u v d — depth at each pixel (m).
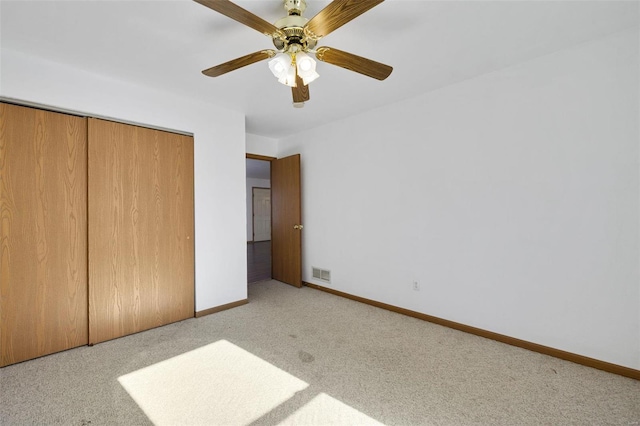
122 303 2.56
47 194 2.23
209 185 3.14
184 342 2.45
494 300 2.47
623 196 1.92
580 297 2.08
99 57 2.15
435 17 1.73
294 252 4.27
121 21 1.73
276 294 3.87
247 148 4.36
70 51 2.07
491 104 2.46
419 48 2.07
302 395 1.75
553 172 2.18
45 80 2.19
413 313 3.01
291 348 2.35
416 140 2.97
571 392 1.76
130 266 2.61
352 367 2.06
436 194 2.82
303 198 4.30
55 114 2.27
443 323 2.78
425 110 2.89
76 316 2.35
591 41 2.01
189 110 2.98
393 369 2.03
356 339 2.51
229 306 3.29
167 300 2.84
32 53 2.10
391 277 3.21
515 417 1.55
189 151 3.00
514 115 2.34
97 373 1.98
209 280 3.13
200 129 3.06
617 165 1.94
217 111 3.20
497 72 2.43
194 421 1.54
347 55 1.61
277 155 4.75
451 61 2.27
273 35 1.52
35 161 2.18
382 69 1.75
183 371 2.01
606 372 1.96
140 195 2.68
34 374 1.97
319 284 4.08
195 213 3.04
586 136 2.04
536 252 2.26
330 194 3.89
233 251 3.33
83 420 1.54
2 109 2.06
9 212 2.08
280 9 1.66
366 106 3.25
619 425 1.49
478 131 2.54
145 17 1.69
